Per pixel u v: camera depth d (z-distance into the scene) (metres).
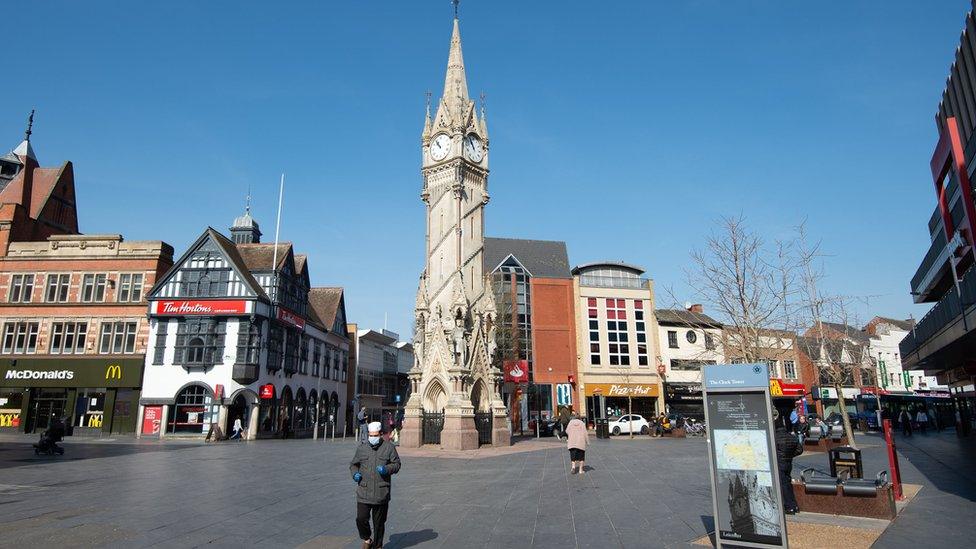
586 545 9.00
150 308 42.03
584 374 53.97
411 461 21.20
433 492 14.16
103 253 44.59
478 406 28.73
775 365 42.94
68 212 52.88
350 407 63.56
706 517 10.98
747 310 20.91
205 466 20.61
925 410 56.50
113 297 43.72
